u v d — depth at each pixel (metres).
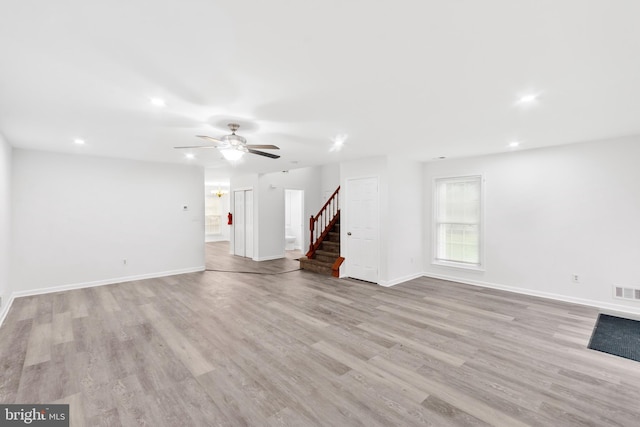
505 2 1.40
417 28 1.60
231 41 1.71
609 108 2.83
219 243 11.89
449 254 5.88
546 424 1.94
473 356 2.82
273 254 8.26
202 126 3.36
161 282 5.60
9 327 3.45
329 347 2.99
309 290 5.07
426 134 3.79
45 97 2.50
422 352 2.90
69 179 5.05
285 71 2.09
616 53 1.85
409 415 2.02
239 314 3.90
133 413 2.02
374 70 2.08
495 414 2.03
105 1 1.35
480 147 4.62
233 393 2.24
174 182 6.27
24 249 4.64
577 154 4.37
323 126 3.41
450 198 5.86
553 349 2.97
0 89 2.33
